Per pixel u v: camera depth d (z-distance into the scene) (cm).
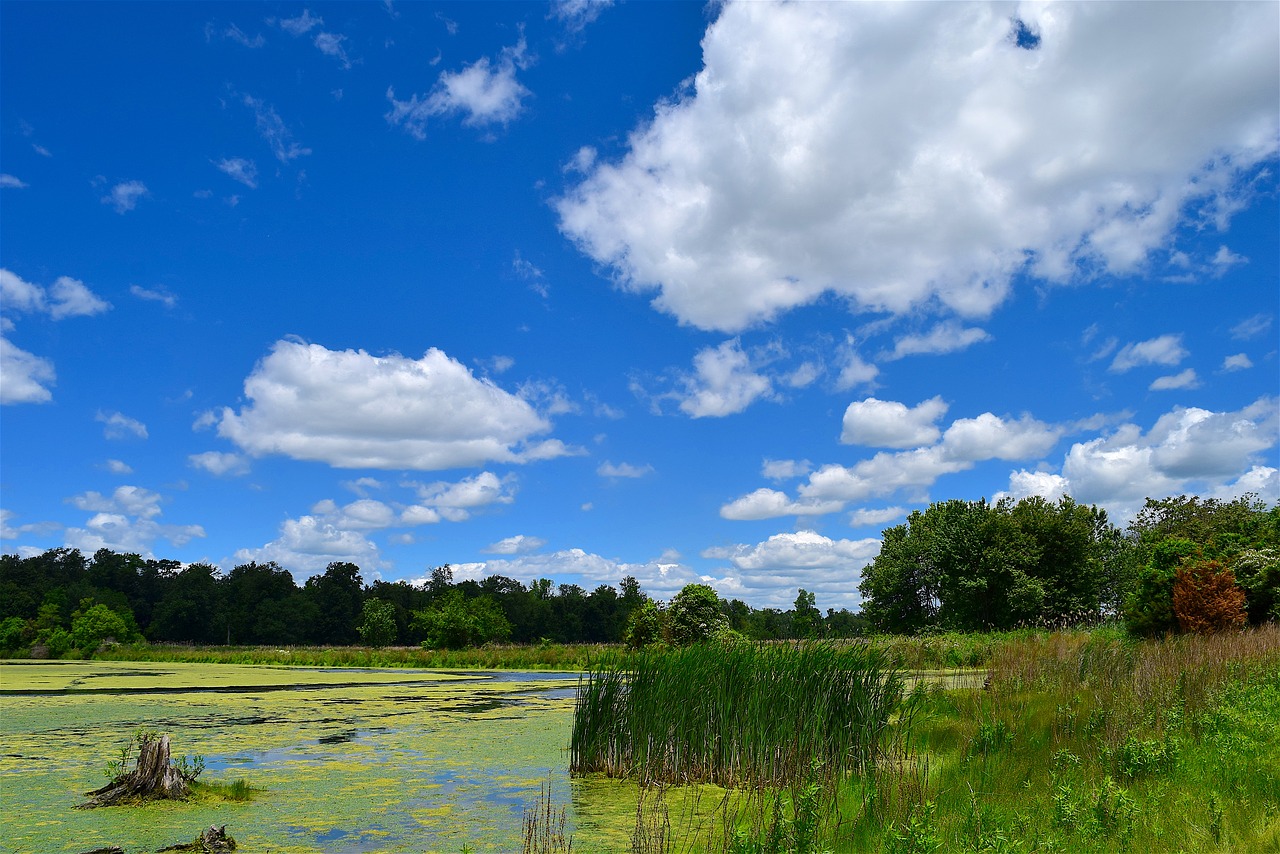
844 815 807
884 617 5772
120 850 812
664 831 806
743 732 1141
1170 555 3172
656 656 1312
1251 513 4794
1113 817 654
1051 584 4872
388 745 1499
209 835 834
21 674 3647
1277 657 1508
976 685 1856
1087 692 1377
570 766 1247
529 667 4278
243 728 1741
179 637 11025
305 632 11444
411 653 4997
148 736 1075
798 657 1246
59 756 1367
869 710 1192
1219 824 626
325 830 902
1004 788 829
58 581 11462
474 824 924
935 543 5231
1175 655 1608
